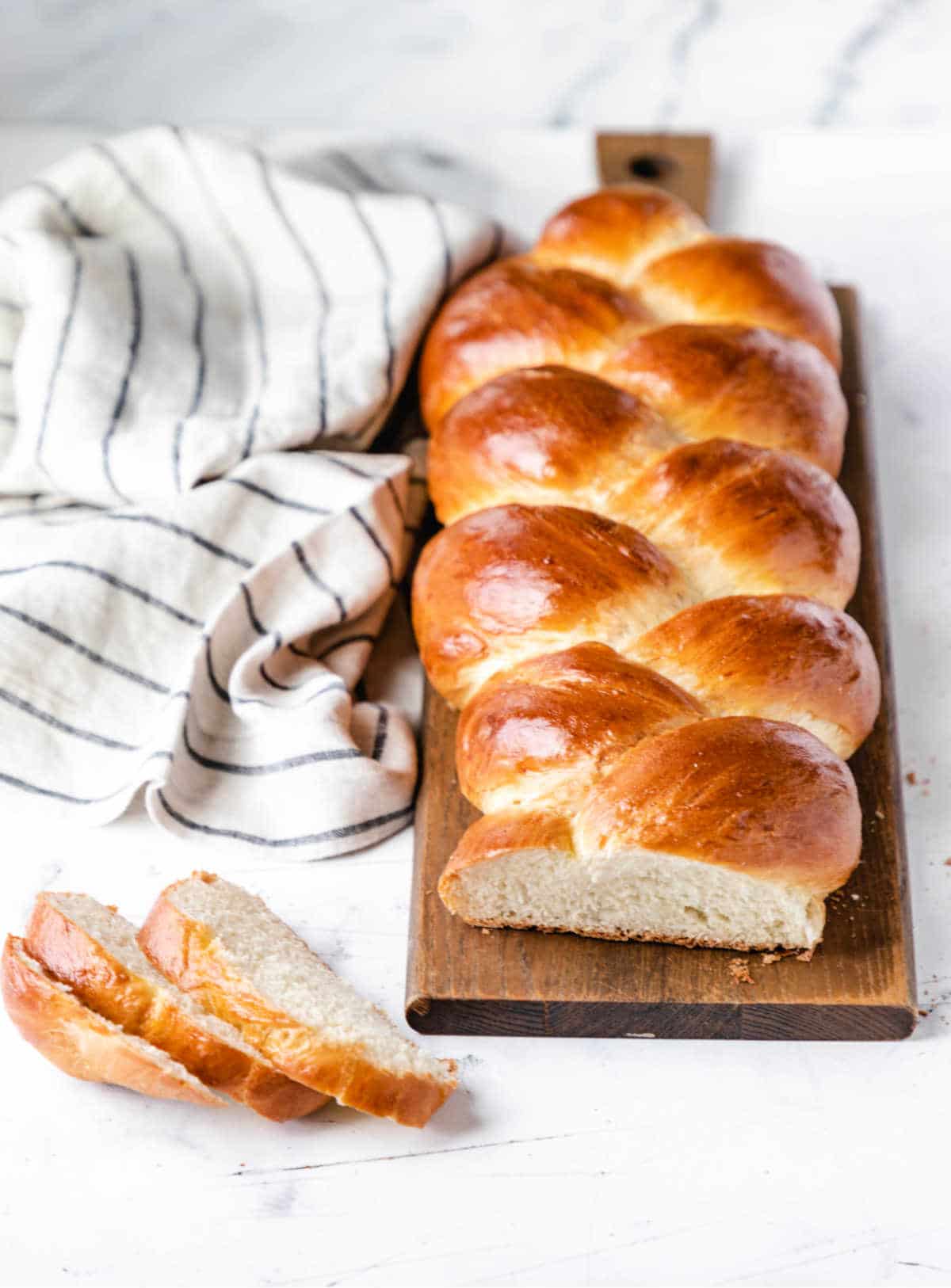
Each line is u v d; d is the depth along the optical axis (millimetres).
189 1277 632
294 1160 665
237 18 1136
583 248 896
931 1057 691
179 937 678
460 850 699
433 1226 646
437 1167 662
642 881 688
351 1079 654
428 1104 666
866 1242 639
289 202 974
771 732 690
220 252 975
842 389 932
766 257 871
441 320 893
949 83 1143
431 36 1143
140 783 757
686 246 890
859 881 725
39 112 1167
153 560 825
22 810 777
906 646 841
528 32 1138
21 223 960
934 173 1095
